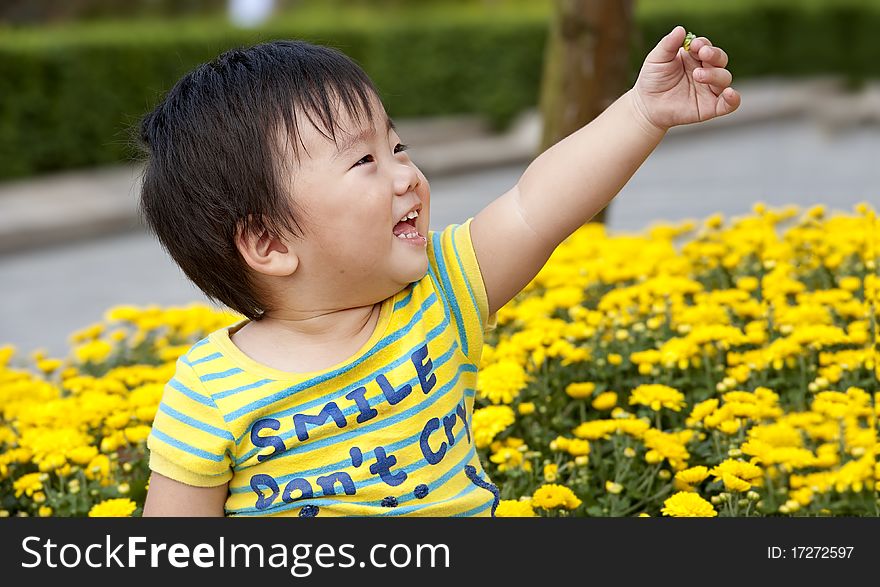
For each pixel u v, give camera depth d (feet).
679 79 6.79
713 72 6.59
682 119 6.81
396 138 6.95
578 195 7.01
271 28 55.47
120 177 46.32
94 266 33.76
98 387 11.69
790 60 75.56
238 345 7.04
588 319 12.08
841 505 9.48
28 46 45.16
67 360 14.43
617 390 11.45
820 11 73.92
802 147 52.44
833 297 12.16
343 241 6.62
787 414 10.84
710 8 71.61
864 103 62.85
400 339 6.91
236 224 6.73
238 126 6.67
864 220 14.90
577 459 9.72
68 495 9.98
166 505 6.81
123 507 9.14
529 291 14.47
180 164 6.83
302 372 6.81
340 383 6.79
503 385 10.27
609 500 9.54
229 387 6.77
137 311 14.48
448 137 57.47
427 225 7.00
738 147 53.72
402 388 6.80
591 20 16.74
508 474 9.82
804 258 14.94
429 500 6.81
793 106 65.10
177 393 6.84
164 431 6.79
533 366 11.45
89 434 11.15
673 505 8.69
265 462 6.75
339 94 6.66
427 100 59.06
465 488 7.04
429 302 7.06
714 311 11.91
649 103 6.82
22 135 45.24
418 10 77.36
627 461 9.90
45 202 41.63
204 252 6.90
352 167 6.62
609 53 16.88
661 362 11.34
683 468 9.46
